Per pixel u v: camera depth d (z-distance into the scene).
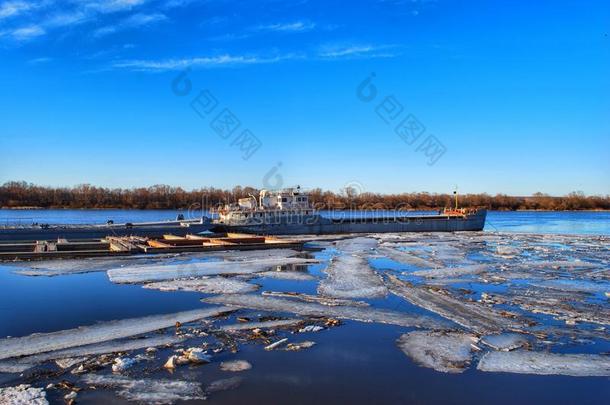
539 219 157.25
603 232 88.19
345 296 25.38
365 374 14.23
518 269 36.12
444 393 12.99
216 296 25.02
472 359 15.73
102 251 42.03
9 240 52.12
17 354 15.69
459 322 20.23
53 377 13.82
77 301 23.78
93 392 12.76
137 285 28.08
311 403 12.26
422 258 42.84
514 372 14.59
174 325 19.33
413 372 14.45
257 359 15.38
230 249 47.66
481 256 45.25
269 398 12.52
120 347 16.48
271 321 20.11
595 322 20.58
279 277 31.42
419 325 19.72
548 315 21.80
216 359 15.35
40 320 20.14
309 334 18.25
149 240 52.88
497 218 166.12
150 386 13.18
